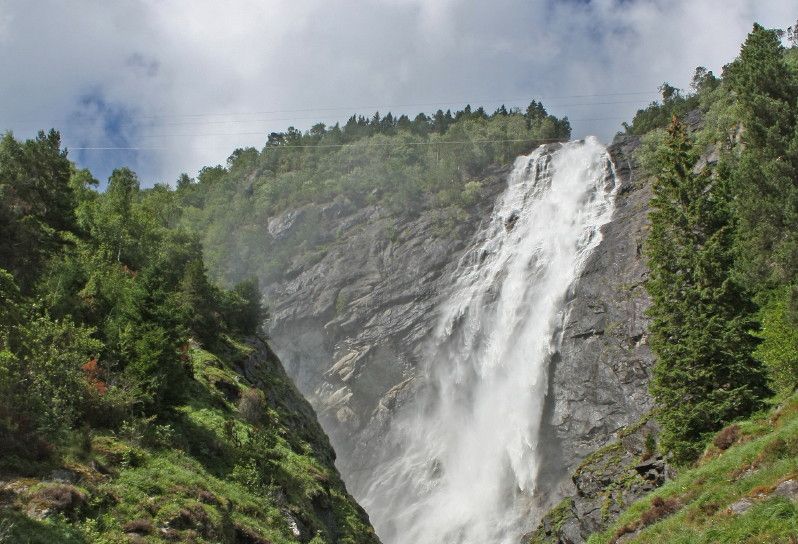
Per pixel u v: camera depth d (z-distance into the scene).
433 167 115.75
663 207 39.59
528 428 70.50
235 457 34.91
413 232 97.69
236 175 140.25
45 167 50.69
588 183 93.50
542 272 82.06
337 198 109.81
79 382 29.17
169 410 34.03
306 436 49.00
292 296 94.75
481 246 92.25
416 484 73.56
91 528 22.12
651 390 37.19
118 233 54.66
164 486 27.25
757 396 33.56
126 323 35.91
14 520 20.50
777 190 41.25
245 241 104.62
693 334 35.56
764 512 20.83
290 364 89.31
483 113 152.38
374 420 81.19
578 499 48.06
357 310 89.81
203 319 49.00
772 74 46.56
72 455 25.70
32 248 35.44
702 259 36.75
